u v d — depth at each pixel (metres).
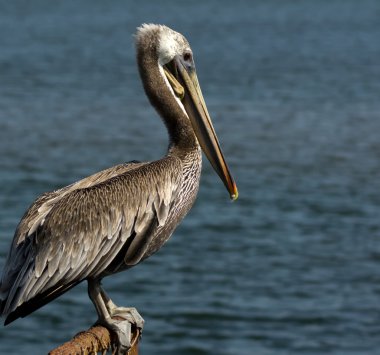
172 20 122.12
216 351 16.75
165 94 8.97
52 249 7.80
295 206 26.42
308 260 21.61
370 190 28.25
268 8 154.38
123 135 36.38
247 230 24.02
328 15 134.25
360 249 22.44
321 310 18.58
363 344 17.05
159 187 8.37
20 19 117.81
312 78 56.75
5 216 24.16
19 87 50.44
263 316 18.27
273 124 39.34
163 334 17.47
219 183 29.59
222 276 20.45
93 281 8.05
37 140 35.00
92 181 8.52
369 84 53.41
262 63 67.88
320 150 34.00
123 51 76.69
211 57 73.31
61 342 16.89
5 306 7.66
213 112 42.34
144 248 8.30
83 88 50.56
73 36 92.75
